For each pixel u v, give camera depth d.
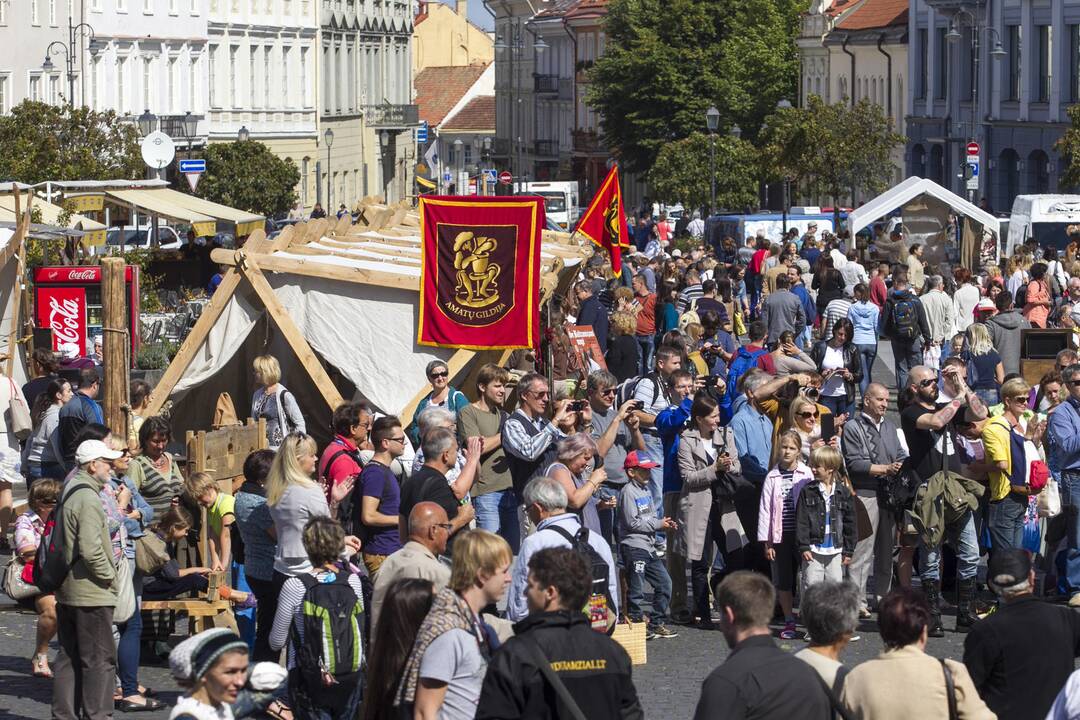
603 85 126.88
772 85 125.06
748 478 21.00
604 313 37.16
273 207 88.44
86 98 93.31
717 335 34.31
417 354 25.11
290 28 121.38
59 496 16.84
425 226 24.98
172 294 53.62
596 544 15.62
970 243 65.75
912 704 11.68
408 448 21.70
